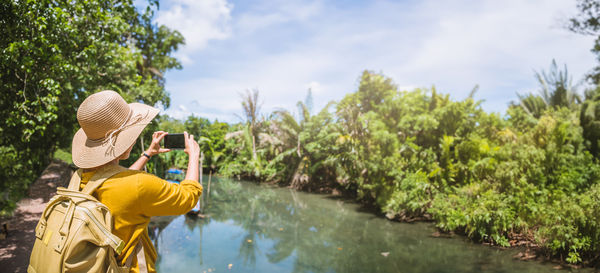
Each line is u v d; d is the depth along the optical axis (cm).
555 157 877
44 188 1011
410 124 1273
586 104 1170
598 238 615
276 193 1666
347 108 1587
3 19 446
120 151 97
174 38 1788
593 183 791
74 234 82
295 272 608
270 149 2236
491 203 797
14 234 625
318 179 1867
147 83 1095
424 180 1046
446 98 1317
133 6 691
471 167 992
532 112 1702
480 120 1207
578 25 1457
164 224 883
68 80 583
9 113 525
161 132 127
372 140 1347
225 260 648
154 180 96
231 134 2495
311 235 881
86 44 607
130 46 995
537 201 785
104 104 98
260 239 821
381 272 622
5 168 861
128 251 94
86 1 570
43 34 468
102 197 92
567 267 620
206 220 984
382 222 1045
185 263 621
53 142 812
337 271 623
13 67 472
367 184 1309
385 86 1869
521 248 736
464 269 635
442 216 919
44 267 86
